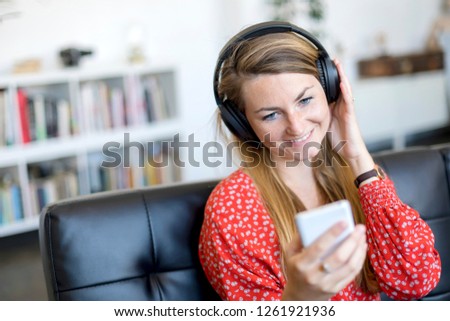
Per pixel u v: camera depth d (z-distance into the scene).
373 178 1.14
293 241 0.75
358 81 5.27
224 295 1.11
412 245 1.08
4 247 3.49
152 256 1.20
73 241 1.14
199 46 4.55
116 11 4.19
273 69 1.00
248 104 1.05
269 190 1.12
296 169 1.17
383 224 1.10
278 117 1.04
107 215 1.17
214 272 1.11
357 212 1.19
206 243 1.11
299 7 4.97
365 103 5.00
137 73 3.92
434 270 1.09
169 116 4.14
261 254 1.07
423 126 5.47
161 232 1.21
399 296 1.11
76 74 3.65
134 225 1.19
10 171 3.63
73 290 1.13
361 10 5.50
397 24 5.78
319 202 1.20
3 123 3.44
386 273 1.09
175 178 4.07
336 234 0.69
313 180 1.19
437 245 1.36
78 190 3.71
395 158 1.38
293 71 1.01
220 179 1.31
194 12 4.50
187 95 4.52
